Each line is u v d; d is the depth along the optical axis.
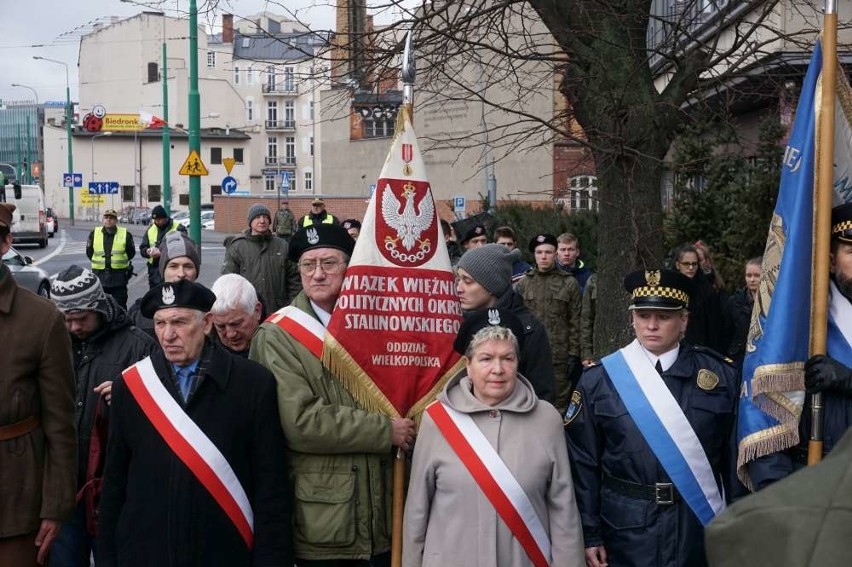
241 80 77.06
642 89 7.20
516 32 8.71
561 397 9.07
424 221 4.63
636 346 4.34
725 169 11.09
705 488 4.15
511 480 4.02
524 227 16.89
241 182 77.69
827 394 3.87
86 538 5.20
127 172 79.56
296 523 4.32
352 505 4.29
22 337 4.29
